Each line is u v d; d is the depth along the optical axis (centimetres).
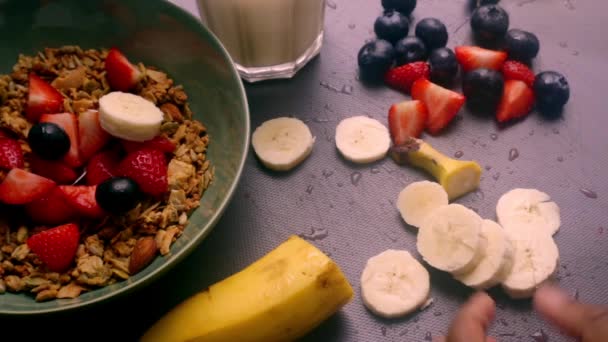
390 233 45
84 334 42
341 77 50
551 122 48
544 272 43
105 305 42
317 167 47
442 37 49
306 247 41
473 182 46
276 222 45
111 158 44
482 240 43
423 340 42
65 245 40
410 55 49
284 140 47
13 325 42
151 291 43
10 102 45
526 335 42
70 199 41
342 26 52
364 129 47
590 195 46
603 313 36
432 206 45
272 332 40
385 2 51
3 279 41
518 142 48
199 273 44
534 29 52
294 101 49
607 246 45
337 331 43
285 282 40
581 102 49
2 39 46
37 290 40
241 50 48
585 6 52
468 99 48
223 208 40
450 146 48
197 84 46
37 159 43
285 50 48
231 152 43
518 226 45
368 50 49
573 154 47
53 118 43
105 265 41
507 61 49
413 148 46
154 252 41
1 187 42
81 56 46
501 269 42
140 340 40
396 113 47
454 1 52
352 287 44
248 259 44
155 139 44
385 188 46
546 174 47
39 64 46
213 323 39
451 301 43
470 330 39
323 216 46
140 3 45
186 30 45
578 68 50
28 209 42
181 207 42
